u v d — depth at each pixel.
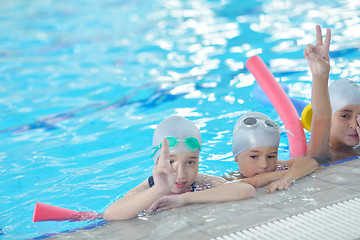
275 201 2.54
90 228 2.42
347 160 3.21
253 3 10.30
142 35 8.80
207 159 3.79
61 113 5.44
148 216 2.50
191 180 2.76
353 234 2.07
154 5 11.34
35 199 3.30
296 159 3.14
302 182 2.80
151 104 5.49
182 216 2.45
